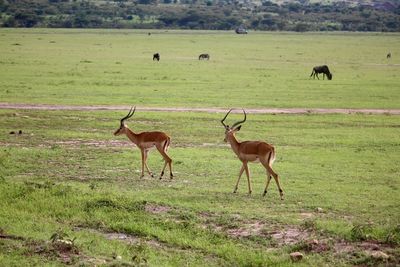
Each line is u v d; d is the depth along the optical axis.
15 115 45.00
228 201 24.11
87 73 76.94
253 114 48.16
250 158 25.23
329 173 29.70
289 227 20.62
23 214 22.02
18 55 105.56
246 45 157.25
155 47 142.62
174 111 48.75
